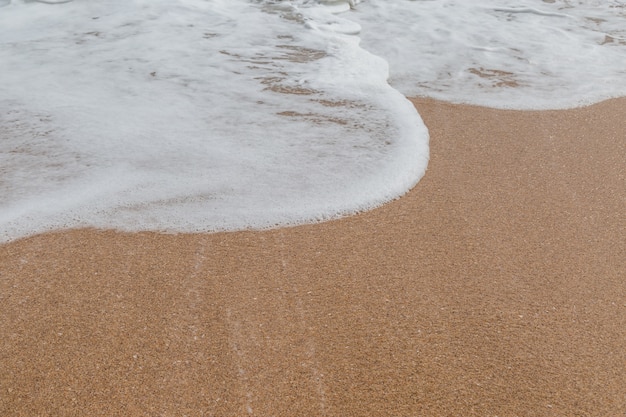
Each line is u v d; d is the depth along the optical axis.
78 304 2.66
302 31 6.45
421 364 2.36
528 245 3.09
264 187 3.61
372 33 6.51
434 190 3.61
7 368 2.32
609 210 3.40
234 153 4.02
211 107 4.71
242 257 2.99
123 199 3.47
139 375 2.29
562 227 3.24
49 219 3.28
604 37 6.47
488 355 2.40
